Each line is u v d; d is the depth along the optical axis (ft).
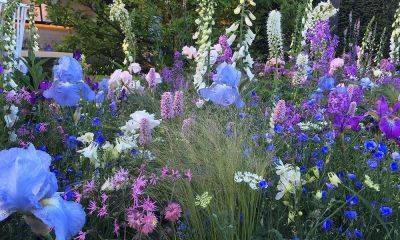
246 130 11.03
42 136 11.02
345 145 10.41
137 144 9.78
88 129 11.65
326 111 10.78
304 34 21.12
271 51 19.42
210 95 12.42
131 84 15.74
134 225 6.74
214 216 7.36
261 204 9.04
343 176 9.51
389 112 9.99
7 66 13.74
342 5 39.68
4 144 10.48
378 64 24.38
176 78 19.65
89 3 30.58
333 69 19.80
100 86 14.78
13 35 14.21
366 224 8.62
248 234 8.21
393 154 9.22
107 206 8.05
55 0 31.07
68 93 10.65
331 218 8.85
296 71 17.92
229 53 17.74
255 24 30.50
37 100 12.62
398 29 24.32
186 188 8.75
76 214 4.69
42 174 4.34
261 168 9.15
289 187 8.15
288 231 8.54
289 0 29.81
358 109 14.56
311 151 10.70
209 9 15.80
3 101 10.84
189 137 10.20
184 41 27.48
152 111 14.61
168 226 8.53
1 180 4.23
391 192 9.05
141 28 29.45
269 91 18.04
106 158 8.91
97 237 8.25
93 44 31.83
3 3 15.06
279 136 10.95
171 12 29.66
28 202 4.27
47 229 4.54
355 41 27.43
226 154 9.41
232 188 8.64
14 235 7.91
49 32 38.37
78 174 9.22
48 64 22.93
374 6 38.45
